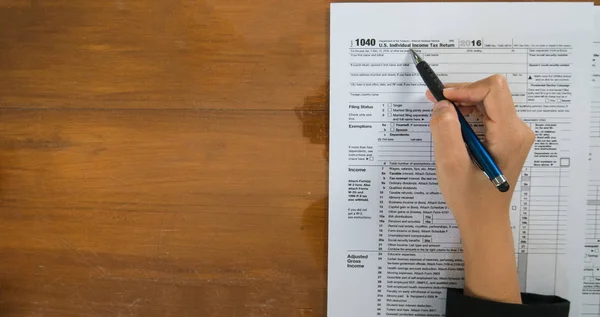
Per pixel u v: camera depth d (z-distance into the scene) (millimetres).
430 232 576
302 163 579
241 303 585
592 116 567
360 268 581
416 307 579
